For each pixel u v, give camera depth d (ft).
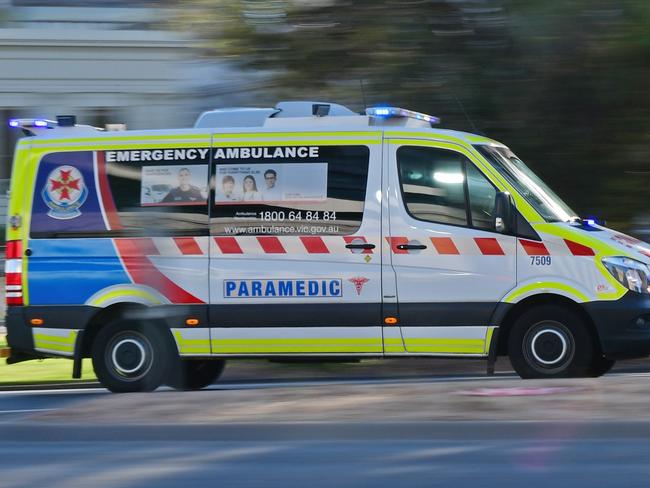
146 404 44.24
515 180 58.23
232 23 82.28
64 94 155.53
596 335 57.26
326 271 58.34
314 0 80.43
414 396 43.47
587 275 56.44
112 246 60.39
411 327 57.77
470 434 36.78
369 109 59.72
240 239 59.26
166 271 59.82
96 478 32.60
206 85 86.63
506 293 57.06
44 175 61.41
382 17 78.89
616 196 78.95
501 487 30.63
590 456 33.55
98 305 60.34
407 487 30.83
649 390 43.45
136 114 155.74
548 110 78.33
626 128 77.66
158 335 60.29
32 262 61.16
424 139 58.49
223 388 65.57
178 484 31.73
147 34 153.99
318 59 80.12
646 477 31.27
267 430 37.81
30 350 61.41
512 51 77.92
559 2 75.15
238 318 59.16
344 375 69.72
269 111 61.36
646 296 56.44
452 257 57.52
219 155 59.72
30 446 37.19
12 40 154.20
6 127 156.04
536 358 57.57
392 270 57.88
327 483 31.42
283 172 59.11
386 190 58.34
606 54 75.51
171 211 60.03
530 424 36.88
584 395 42.50
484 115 79.20
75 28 156.25
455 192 57.93
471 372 69.05
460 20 78.28
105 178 60.80
